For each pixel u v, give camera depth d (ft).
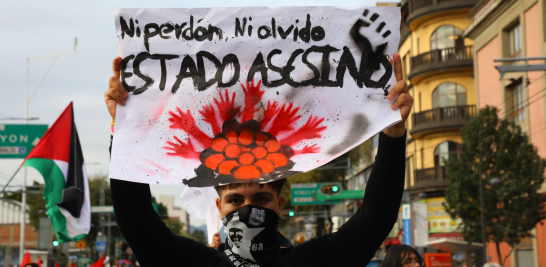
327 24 8.42
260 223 7.80
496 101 76.59
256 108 8.18
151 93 8.18
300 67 8.31
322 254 7.87
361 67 8.25
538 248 65.72
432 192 95.50
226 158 7.84
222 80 8.27
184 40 8.37
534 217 59.93
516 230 60.18
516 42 72.02
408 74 101.86
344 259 7.73
